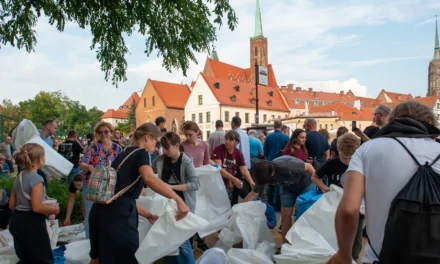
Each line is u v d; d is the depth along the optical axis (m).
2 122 14.52
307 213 3.67
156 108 65.31
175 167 4.11
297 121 30.59
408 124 1.85
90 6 7.40
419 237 1.53
